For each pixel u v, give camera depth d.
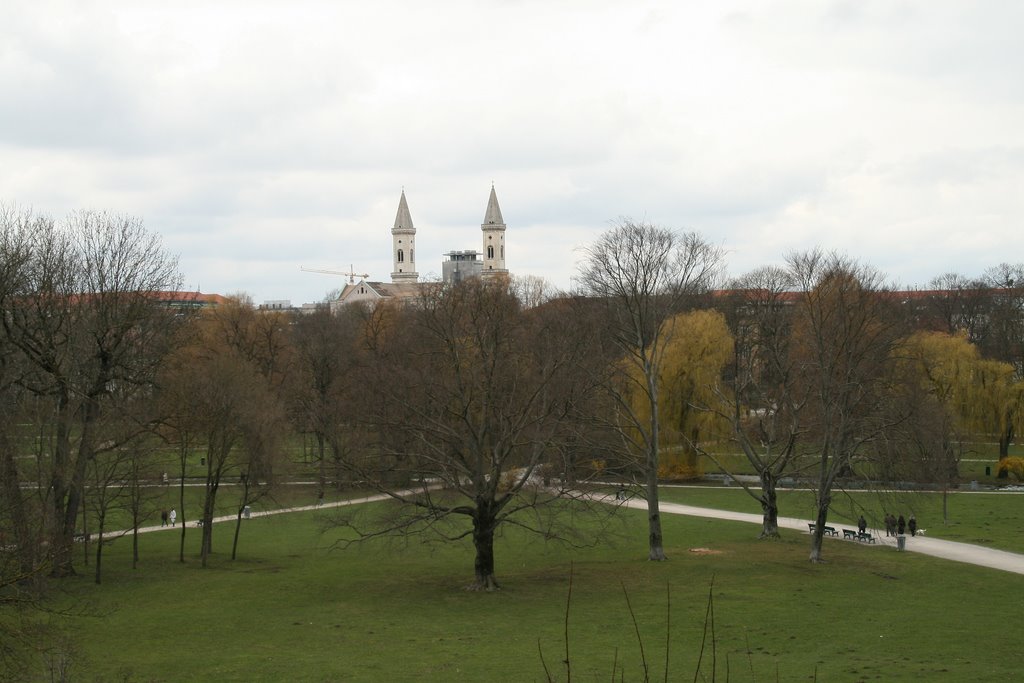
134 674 33.09
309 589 47.94
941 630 37.72
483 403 46.41
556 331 54.88
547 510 52.25
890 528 59.97
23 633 28.11
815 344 57.66
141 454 50.28
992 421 84.19
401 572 52.53
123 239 63.69
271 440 59.19
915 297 158.62
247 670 33.66
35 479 46.47
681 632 38.31
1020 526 62.25
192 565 54.78
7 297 49.19
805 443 64.06
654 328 56.56
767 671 32.19
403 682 31.88
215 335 97.88
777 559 52.19
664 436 82.38
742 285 126.94
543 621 40.69
